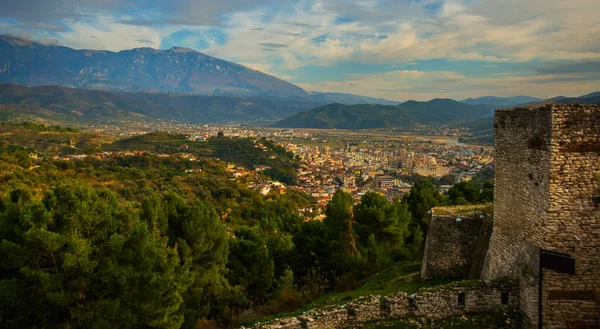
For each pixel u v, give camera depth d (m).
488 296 14.65
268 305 22.61
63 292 13.55
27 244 13.88
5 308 13.76
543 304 13.28
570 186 12.96
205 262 24.08
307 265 32.09
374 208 30.83
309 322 14.55
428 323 14.50
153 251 16.61
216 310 23.20
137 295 15.07
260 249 28.66
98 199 16.34
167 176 117.19
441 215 20.20
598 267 13.01
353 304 15.27
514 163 15.05
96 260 14.61
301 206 112.56
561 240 13.07
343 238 30.05
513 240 15.03
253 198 106.81
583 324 13.08
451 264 19.89
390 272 23.95
